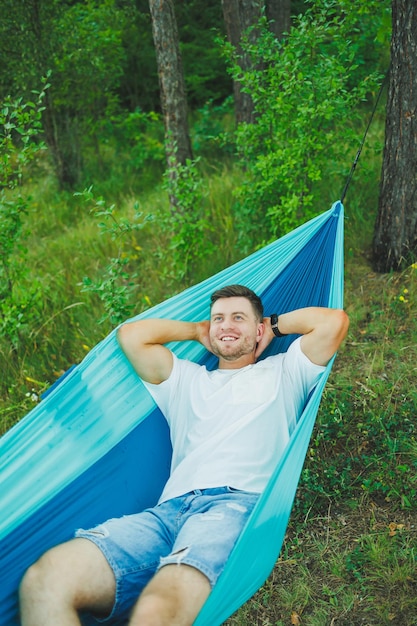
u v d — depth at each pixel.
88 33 8.95
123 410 2.96
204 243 5.72
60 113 9.51
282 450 2.77
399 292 5.04
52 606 2.23
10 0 8.38
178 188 5.59
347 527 3.32
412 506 3.34
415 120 4.85
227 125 9.55
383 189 5.15
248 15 6.67
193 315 3.25
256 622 2.95
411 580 2.96
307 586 3.04
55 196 8.99
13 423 4.48
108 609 2.39
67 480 2.78
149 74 11.53
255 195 5.54
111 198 8.60
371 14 5.72
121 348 2.98
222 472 2.63
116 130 10.34
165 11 6.14
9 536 2.64
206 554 2.30
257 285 3.36
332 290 3.29
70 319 5.62
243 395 2.81
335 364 4.52
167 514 2.62
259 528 2.26
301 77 5.07
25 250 5.20
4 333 5.07
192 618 2.18
